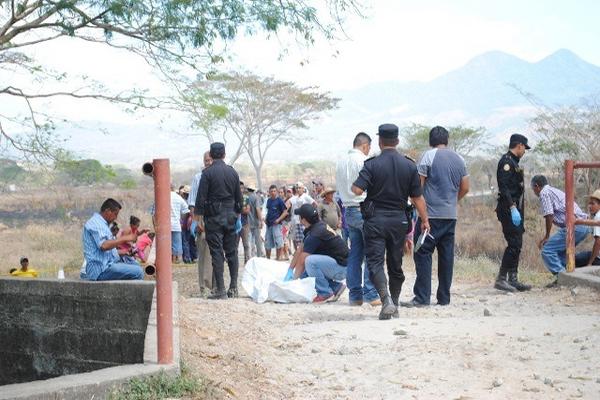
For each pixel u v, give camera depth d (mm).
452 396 6602
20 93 15836
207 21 14367
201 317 9414
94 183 17922
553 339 8156
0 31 13953
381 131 10391
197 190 13844
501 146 51750
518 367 7281
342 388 6957
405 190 10320
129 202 41844
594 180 31766
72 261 27844
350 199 11656
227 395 6398
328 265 12445
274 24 14250
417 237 11539
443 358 7660
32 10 14070
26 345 10625
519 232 13062
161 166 6465
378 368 7488
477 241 27969
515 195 12992
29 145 16578
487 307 11266
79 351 10227
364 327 9273
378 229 10195
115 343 9961
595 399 6371
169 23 14297
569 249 12812
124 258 10891
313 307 11602
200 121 15945
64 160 16938
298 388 6984
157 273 6488
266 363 7664
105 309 10008
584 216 13570
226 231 12664
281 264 12867
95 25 14344
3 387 5797
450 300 12125
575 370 7102
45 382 5930
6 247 33812
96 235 10391
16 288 10695
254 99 61656
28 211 43656
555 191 13453
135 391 6059
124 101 15469
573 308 10805
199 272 14062
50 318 10445
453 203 11508
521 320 9258
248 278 12617
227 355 7605
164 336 6469
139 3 14109
